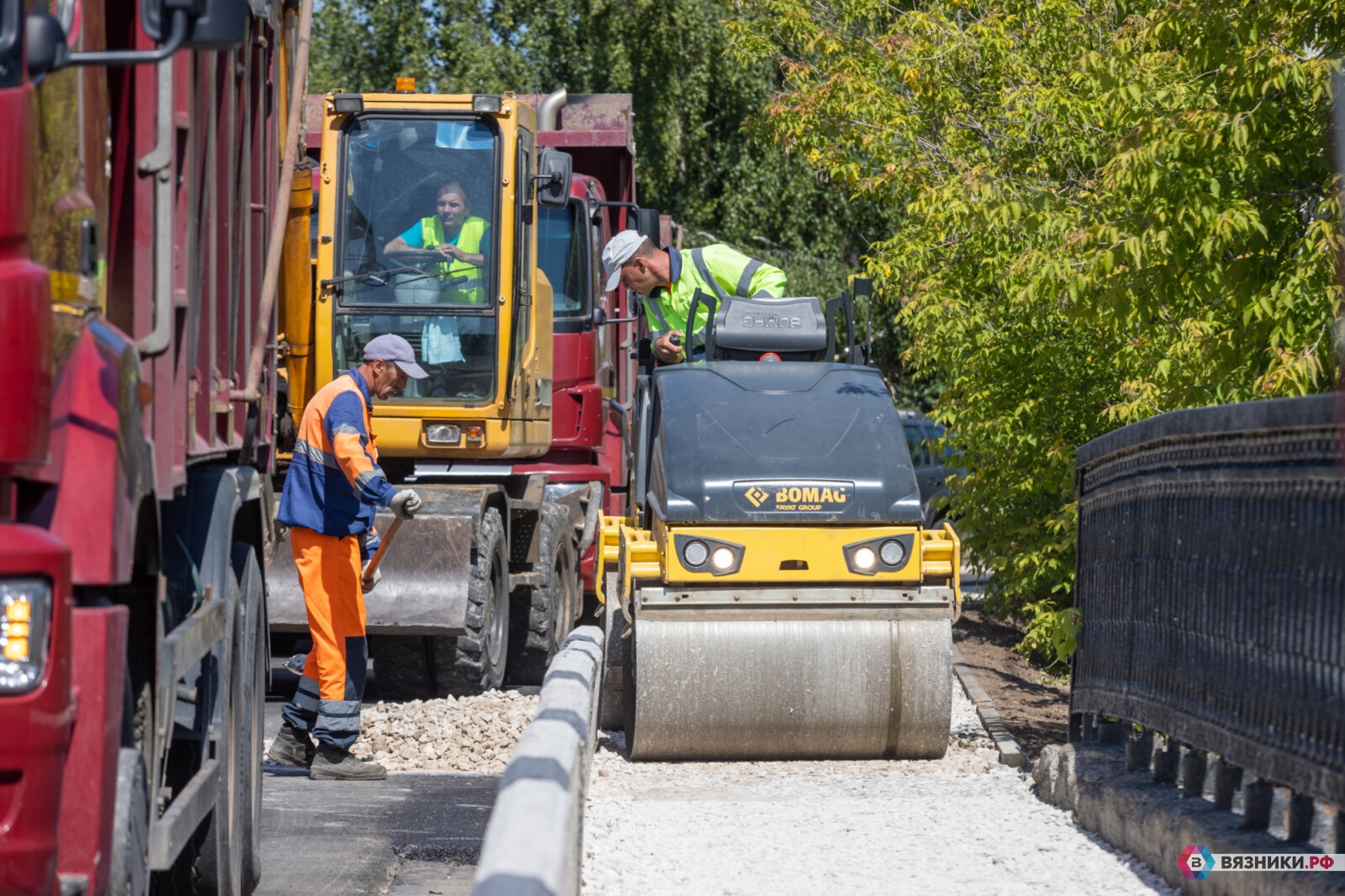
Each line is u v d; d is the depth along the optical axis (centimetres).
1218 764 1727
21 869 1102
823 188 10100
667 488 2653
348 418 2586
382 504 2570
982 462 4231
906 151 5456
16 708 1099
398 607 3231
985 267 3944
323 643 2658
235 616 1814
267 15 1970
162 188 1383
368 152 3484
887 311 9175
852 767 2656
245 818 1878
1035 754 2939
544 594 3850
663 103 9638
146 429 1321
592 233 4322
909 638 2652
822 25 6944
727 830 2044
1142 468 2009
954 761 2722
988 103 5200
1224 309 2714
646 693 2609
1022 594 4309
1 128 1116
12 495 1168
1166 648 1900
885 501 2650
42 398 1137
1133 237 2459
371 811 2439
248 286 1962
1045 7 4731
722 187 10600
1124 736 2238
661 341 3191
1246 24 2366
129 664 1295
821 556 2647
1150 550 1977
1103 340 3722
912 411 8425
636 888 1705
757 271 3338
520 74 9606
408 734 2961
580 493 4375
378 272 3469
